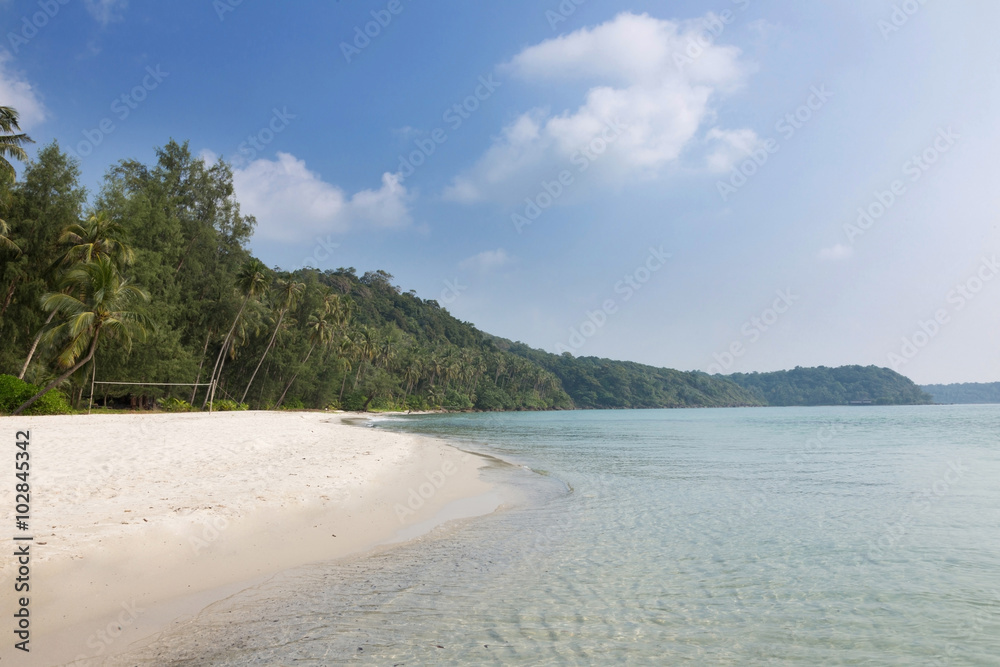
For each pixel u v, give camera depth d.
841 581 8.14
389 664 5.32
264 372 69.81
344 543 9.73
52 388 32.88
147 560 7.59
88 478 12.39
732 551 9.70
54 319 35.41
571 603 7.14
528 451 30.62
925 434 47.34
